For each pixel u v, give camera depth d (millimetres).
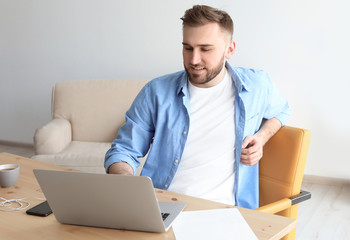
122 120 3172
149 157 1755
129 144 1703
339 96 3156
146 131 1745
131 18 3607
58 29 3893
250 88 1737
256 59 3312
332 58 3115
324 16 3076
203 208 1284
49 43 3959
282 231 1146
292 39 3189
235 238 1095
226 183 1680
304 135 1653
